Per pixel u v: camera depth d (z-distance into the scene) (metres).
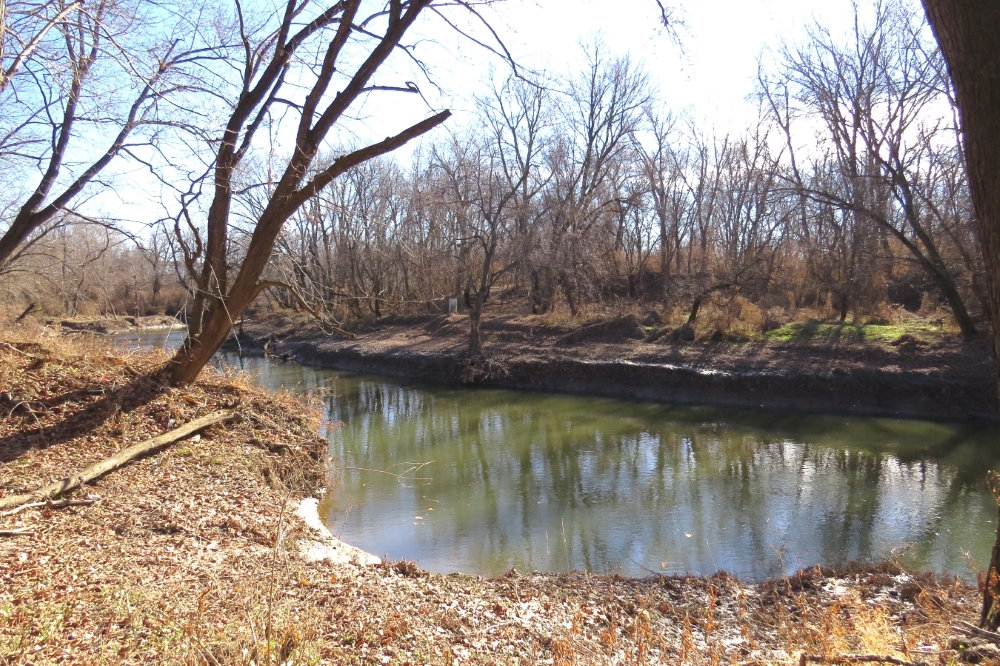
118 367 12.12
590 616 6.39
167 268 10.95
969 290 20.11
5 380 10.42
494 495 12.20
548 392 24.00
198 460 10.16
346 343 33.56
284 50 11.03
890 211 22.33
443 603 6.36
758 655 5.32
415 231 29.31
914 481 12.61
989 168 3.62
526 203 28.25
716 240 38.19
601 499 11.98
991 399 17.23
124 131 8.57
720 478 13.25
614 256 35.12
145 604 5.21
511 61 10.32
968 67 3.56
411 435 17.59
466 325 32.03
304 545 8.02
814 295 27.92
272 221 10.92
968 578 8.00
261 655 4.13
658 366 22.64
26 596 5.11
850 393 19.17
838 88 23.02
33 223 9.91
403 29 10.13
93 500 7.94
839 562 8.27
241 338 40.84
